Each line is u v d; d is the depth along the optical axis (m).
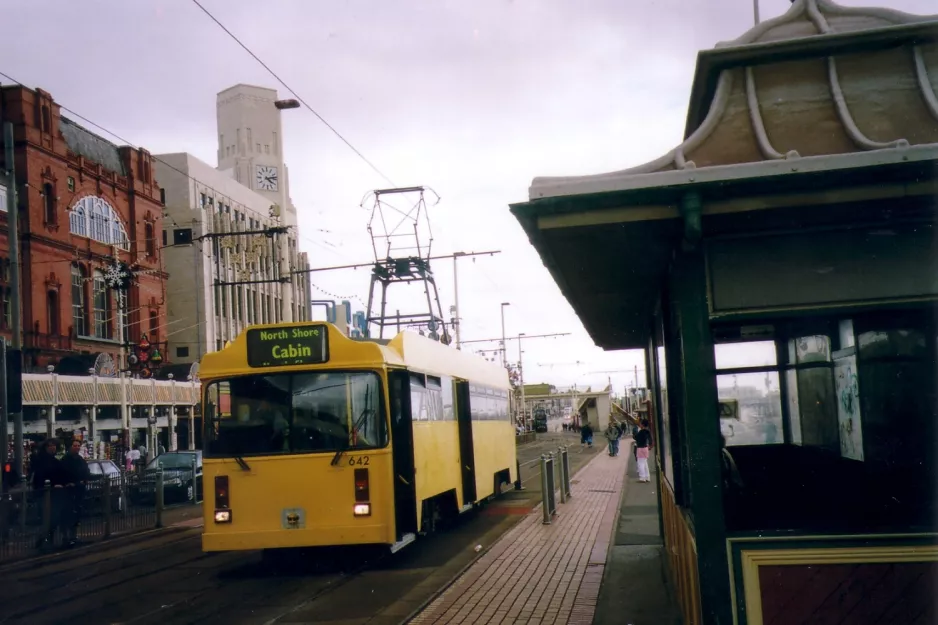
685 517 6.01
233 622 8.85
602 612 8.20
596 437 75.88
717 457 4.76
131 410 40.56
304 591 10.46
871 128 4.86
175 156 54.03
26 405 32.97
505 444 22.22
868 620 4.57
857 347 4.87
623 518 15.70
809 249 4.73
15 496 14.19
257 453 11.34
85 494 15.93
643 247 5.24
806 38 4.99
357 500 11.14
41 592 11.09
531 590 9.45
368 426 11.31
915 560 4.55
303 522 11.15
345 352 11.47
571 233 4.80
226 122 79.88
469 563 11.47
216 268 55.09
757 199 4.45
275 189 79.19
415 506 12.25
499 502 21.17
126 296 46.44
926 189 4.31
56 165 41.56
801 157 4.42
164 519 20.47
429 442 13.62
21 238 39.25
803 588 4.64
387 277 21.00
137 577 12.05
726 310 4.78
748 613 4.66
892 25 5.10
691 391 4.81
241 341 11.62
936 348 4.78
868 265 4.67
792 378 6.88
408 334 13.23
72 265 42.56
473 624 8.02
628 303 8.23
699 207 4.46
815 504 5.35
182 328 53.03
